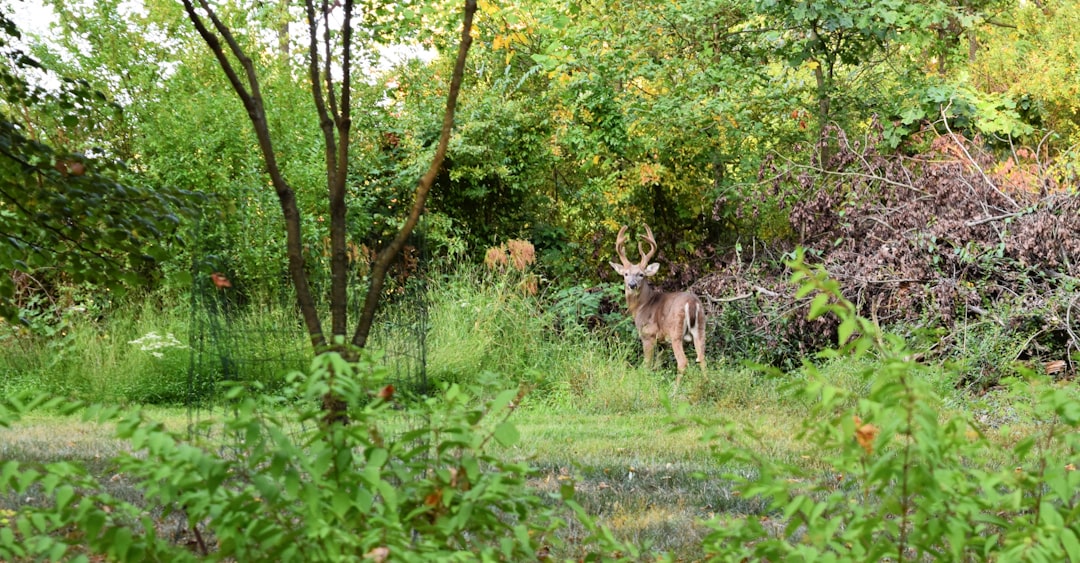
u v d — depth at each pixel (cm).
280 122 1498
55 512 286
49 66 1488
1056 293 1205
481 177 1667
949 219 1327
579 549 485
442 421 315
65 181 639
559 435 934
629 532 537
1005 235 1255
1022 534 280
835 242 1420
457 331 1319
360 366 305
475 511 304
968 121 1725
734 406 1142
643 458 790
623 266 1409
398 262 732
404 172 1644
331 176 467
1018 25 2352
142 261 687
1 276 687
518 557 317
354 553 279
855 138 1723
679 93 1683
